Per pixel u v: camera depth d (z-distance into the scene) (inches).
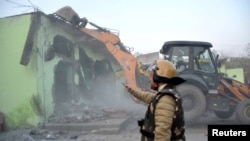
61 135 397.1
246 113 421.1
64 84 554.6
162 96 105.3
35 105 463.8
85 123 435.8
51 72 511.2
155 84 114.4
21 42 478.3
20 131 427.8
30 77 470.9
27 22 475.2
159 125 101.2
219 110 433.4
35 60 470.6
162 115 102.0
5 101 478.9
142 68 548.4
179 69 450.3
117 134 405.1
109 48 572.1
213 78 444.1
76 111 501.0
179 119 104.7
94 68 638.5
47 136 381.7
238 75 1074.1
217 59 450.6
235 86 442.6
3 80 482.9
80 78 601.3
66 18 532.4
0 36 488.7
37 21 472.4
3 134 412.8
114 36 581.3
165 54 463.2
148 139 105.7
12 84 478.3
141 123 111.9
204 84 423.8
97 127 422.3
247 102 420.5
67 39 565.3
